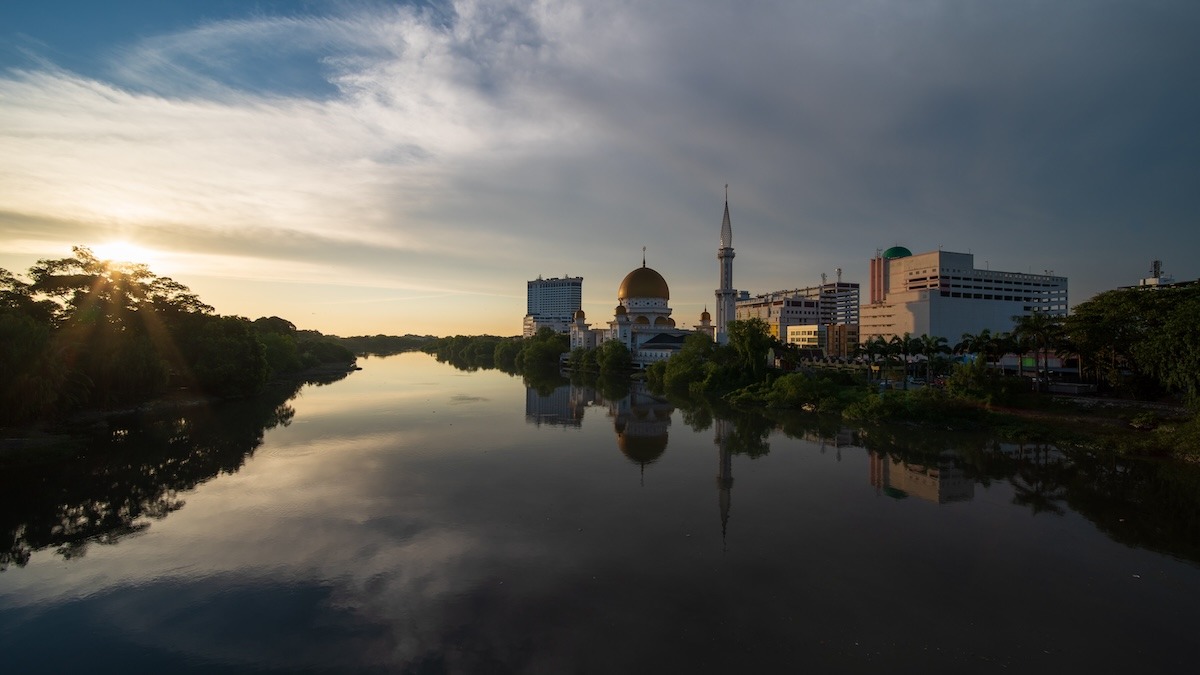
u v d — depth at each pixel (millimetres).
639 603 33844
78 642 30359
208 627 31656
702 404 116938
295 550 41219
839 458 68625
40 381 68188
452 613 32875
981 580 36812
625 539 43094
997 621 32125
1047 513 49000
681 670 27750
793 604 33750
